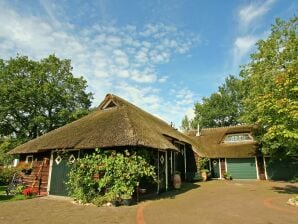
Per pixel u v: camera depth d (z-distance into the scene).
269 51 20.16
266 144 23.47
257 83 20.20
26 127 34.19
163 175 17.12
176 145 23.64
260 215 9.38
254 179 28.23
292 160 27.05
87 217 8.99
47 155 16.03
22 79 33.94
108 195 11.56
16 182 16.61
